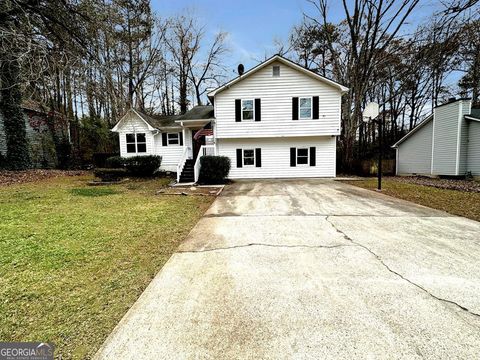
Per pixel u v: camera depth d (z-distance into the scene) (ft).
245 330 7.03
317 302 8.35
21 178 42.52
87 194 30.63
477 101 66.23
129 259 12.07
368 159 57.31
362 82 57.47
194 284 9.67
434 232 15.56
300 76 46.52
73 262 11.69
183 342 6.61
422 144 52.44
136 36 69.87
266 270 10.77
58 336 6.89
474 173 43.11
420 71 68.54
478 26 54.65
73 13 38.40
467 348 6.31
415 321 7.34
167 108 93.35
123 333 6.97
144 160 49.52
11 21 36.60
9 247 13.48
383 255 12.17
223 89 47.11
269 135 47.73
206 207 23.99
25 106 55.01
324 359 5.97
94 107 69.41
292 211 21.80
